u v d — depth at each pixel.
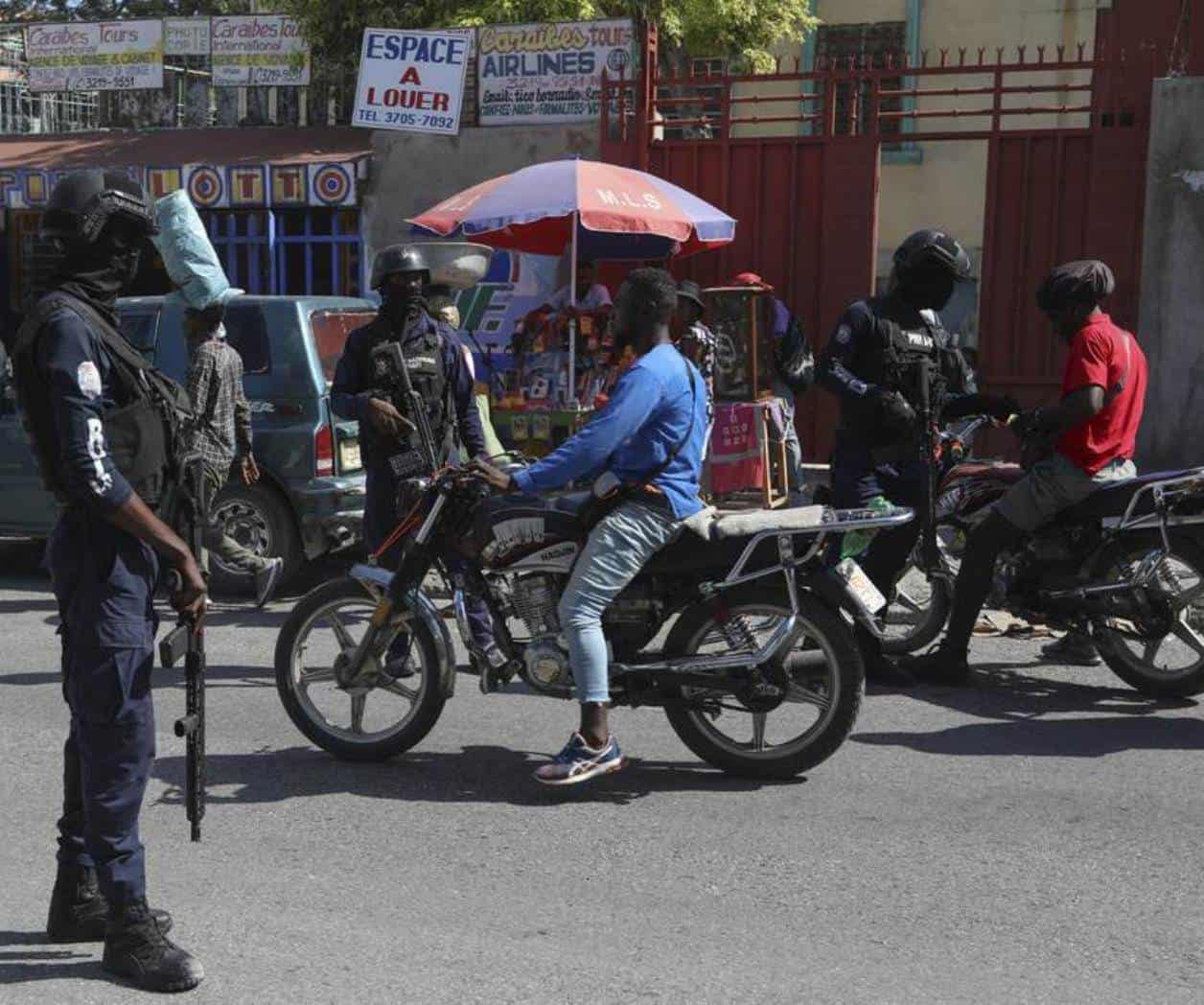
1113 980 3.54
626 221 10.25
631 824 4.70
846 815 4.77
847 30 18.38
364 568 5.30
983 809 4.82
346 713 6.16
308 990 3.48
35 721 5.91
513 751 5.53
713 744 5.15
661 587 5.02
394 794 5.02
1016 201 11.90
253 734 5.79
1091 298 6.07
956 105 17.94
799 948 3.73
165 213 7.35
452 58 14.03
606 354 11.07
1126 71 11.47
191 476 3.62
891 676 6.44
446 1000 3.42
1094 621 6.27
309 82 16.16
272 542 8.48
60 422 3.24
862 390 6.26
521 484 4.77
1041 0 17.39
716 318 10.77
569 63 13.88
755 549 4.90
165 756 5.47
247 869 4.31
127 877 3.47
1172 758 5.41
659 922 3.91
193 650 3.58
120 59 16.55
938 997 3.44
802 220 12.55
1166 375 10.66
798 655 5.02
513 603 5.08
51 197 3.40
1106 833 4.59
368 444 6.12
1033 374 11.97
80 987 3.48
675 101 12.95
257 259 15.05
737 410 10.58
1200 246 10.48
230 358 7.57
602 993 3.46
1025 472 6.35
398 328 6.18
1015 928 3.86
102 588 3.38
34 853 4.42
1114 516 6.12
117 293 3.47
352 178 14.39
